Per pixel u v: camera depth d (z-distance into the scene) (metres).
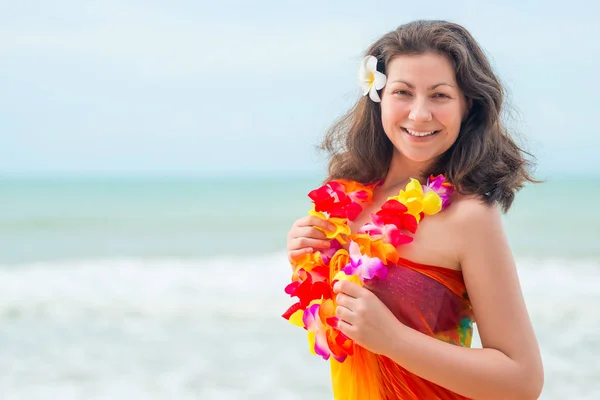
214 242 19.48
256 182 61.72
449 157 2.20
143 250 17.55
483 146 2.10
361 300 1.94
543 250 17.03
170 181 68.00
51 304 9.89
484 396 1.91
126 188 49.75
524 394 1.92
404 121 2.11
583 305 9.87
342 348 2.11
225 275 11.98
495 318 1.97
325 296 2.21
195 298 10.21
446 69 2.08
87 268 13.00
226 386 6.45
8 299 10.19
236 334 8.31
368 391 2.09
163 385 6.49
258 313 9.33
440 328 2.05
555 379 6.65
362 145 2.38
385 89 2.17
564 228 21.84
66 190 46.69
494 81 2.14
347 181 2.46
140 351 7.62
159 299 10.17
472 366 1.90
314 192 2.31
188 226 23.69
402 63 2.11
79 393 6.29
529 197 34.72
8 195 40.69
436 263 2.05
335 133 2.55
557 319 9.14
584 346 7.82
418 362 1.90
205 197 38.94
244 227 23.41
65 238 20.44
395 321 1.94
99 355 7.47
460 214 2.02
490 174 2.08
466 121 2.16
